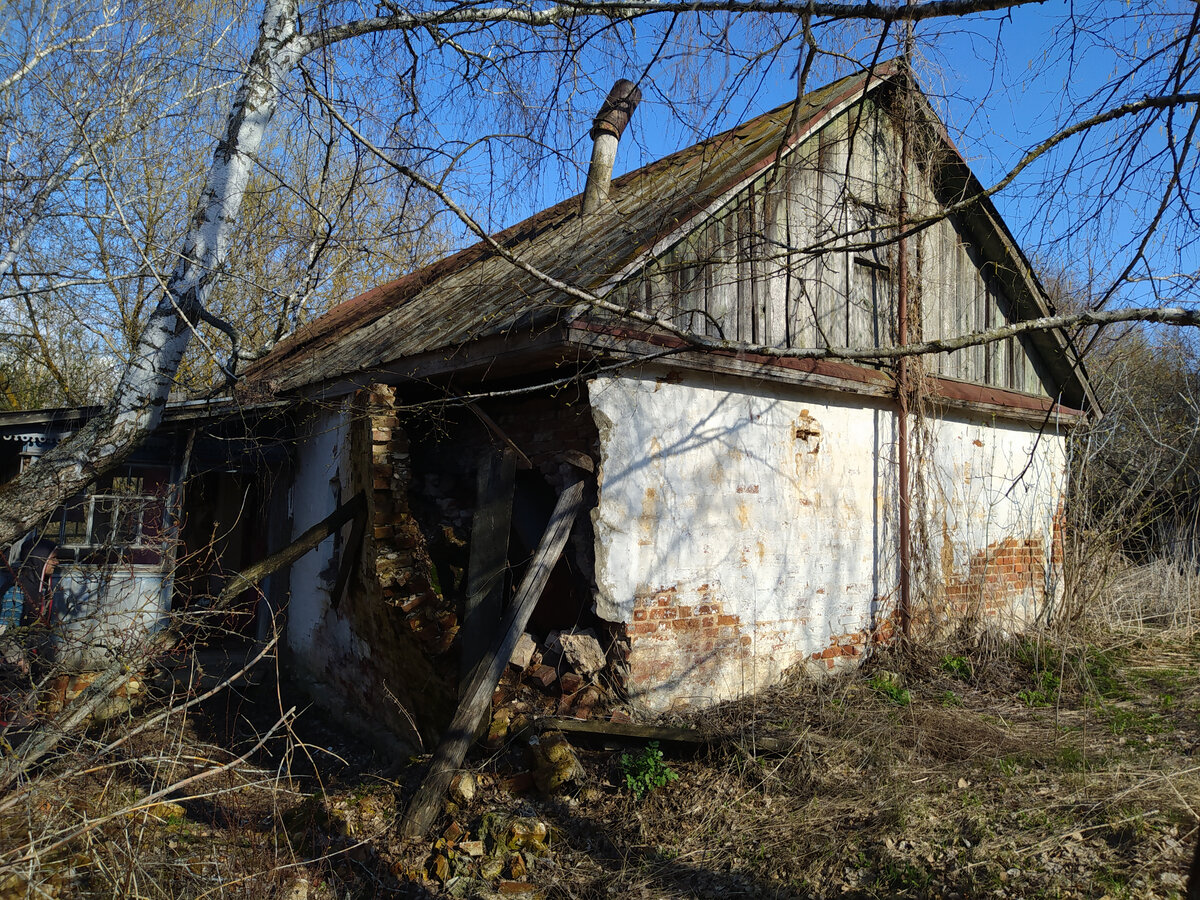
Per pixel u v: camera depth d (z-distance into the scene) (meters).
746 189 6.27
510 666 5.48
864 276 7.43
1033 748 5.17
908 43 4.41
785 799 4.56
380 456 6.02
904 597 7.33
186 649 5.32
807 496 6.69
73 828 3.21
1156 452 9.67
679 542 5.79
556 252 6.67
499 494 5.54
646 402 5.68
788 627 6.45
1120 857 3.62
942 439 7.98
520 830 4.31
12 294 6.48
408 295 9.43
